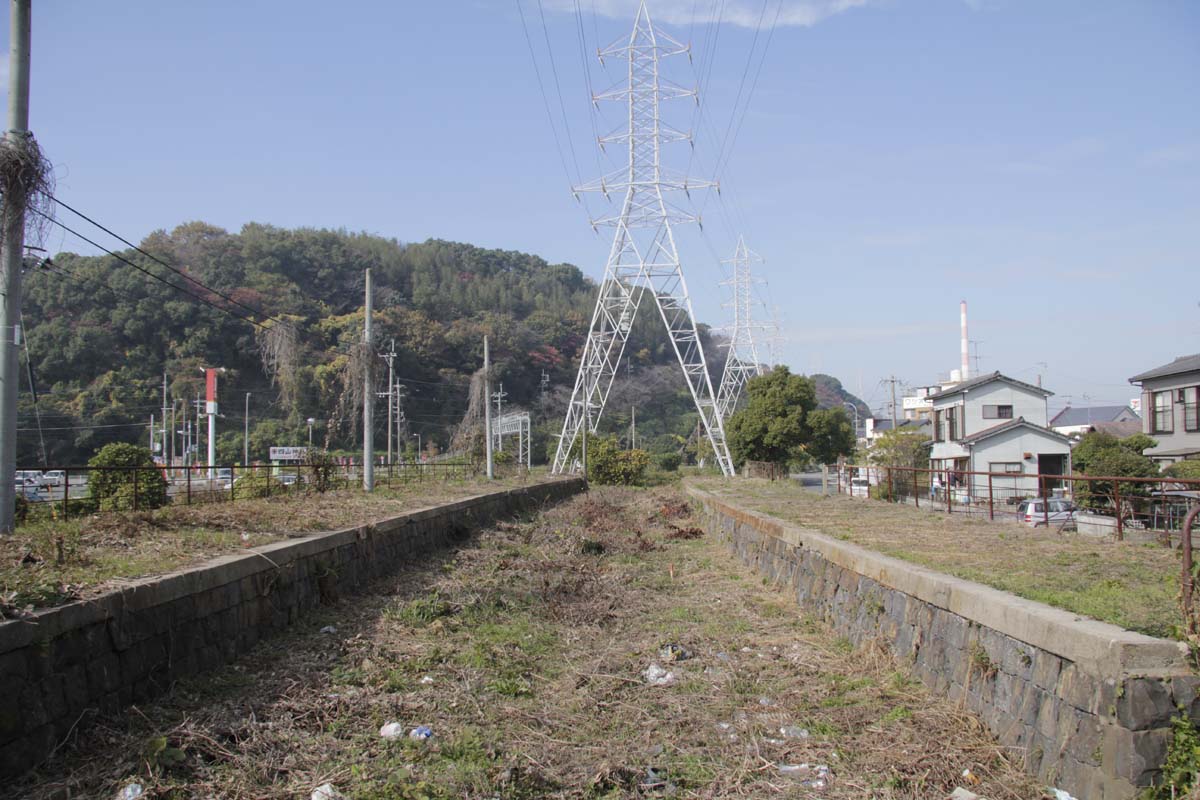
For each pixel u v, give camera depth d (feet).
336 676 20.75
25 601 15.42
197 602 20.42
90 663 16.17
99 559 21.97
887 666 21.67
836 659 23.54
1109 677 13.02
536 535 56.95
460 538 52.08
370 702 18.99
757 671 22.76
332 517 38.42
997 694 16.55
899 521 38.78
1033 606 16.11
